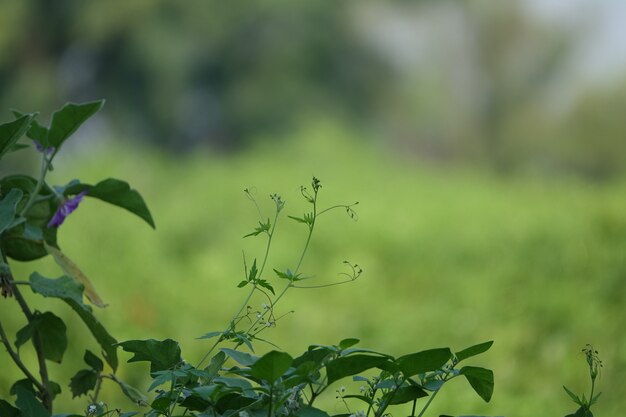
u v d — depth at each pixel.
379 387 2.09
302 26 39.72
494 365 7.08
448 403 5.42
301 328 8.37
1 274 2.54
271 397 1.88
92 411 2.30
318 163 28.00
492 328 8.05
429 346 7.95
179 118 38.38
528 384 6.58
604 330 7.54
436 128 44.41
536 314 8.09
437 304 9.03
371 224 13.27
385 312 8.86
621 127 43.00
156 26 37.38
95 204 11.23
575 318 7.80
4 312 7.31
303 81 39.50
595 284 8.83
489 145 44.69
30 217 2.84
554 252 10.43
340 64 41.19
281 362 1.83
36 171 28.75
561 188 19.62
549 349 7.27
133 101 38.03
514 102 44.75
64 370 6.35
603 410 6.00
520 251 10.87
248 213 14.48
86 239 10.39
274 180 20.25
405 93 43.19
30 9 37.06
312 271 10.91
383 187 20.45
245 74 39.41
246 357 2.05
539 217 13.59
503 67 44.59
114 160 16.58
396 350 7.86
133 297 8.96
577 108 43.38
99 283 9.42
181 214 13.73
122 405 5.73
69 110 2.68
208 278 9.95
